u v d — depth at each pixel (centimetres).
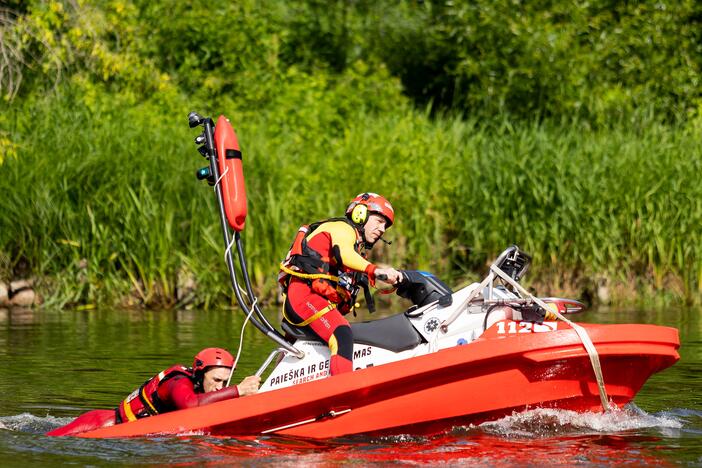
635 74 6712
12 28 5181
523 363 1875
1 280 4447
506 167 4781
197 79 6203
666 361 1923
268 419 1927
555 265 4678
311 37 7562
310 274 1988
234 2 6656
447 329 1975
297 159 5012
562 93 6494
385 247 4812
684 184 4681
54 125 4741
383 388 1894
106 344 3198
